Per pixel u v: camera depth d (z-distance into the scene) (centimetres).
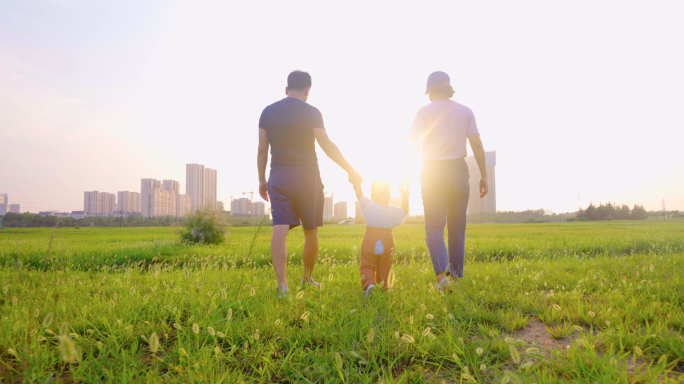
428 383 145
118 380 145
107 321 210
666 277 344
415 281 348
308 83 345
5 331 190
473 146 361
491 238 1154
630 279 332
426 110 360
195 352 170
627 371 144
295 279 384
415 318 214
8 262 593
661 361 145
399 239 1151
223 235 1141
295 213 323
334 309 242
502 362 163
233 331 197
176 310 229
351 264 549
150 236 1797
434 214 346
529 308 252
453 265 347
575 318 221
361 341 184
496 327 214
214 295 270
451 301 258
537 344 182
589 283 329
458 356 168
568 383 136
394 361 159
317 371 153
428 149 355
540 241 988
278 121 321
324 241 1035
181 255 723
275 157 321
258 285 327
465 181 347
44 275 414
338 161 339
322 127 332
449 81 367
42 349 168
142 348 186
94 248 868
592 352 154
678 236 1060
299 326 217
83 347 177
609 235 1242
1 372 147
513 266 460
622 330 183
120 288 327
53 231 283
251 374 158
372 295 273
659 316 213
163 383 142
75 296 289
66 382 148
